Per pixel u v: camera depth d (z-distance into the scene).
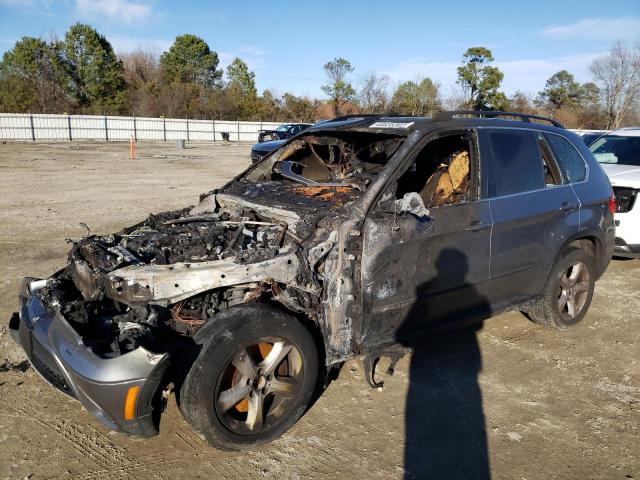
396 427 3.44
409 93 46.97
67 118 36.53
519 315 5.44
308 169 4.94
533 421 3.56
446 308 3.87
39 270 6.20
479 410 3.67
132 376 2.64
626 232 6.45
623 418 3.63
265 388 3.12
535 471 3.06
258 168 4.86
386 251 3.39
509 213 4.09
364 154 4.63
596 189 4.96
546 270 4.59
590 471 3.07
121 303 3.19
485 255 3.99
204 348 2.86
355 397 3.77
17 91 44.06
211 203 4.40
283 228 3.42
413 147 3.67
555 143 4.72
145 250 3.38
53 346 2.92
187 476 2.92
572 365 4.37
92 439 3.20
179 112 50.62
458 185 4.05
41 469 2.92
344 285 3.28
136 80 56.56
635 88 46.69
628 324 5.27
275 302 3.34
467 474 3.02
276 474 2.96
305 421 3.47
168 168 19.41
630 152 7.91
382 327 3.52
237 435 3.04
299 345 3.18
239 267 3.02
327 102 53.31
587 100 52.97
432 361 4.36
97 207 10.59
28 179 14.93
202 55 63.47
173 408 3.56
